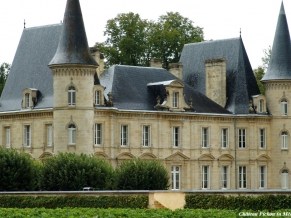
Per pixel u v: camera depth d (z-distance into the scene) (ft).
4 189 431.84
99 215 327.47
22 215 328.70
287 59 543.39
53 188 428.15
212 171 529.45
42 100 490.90
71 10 472.85
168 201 368.48
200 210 339.98
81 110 470.80
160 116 510.17
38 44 510.17
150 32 653.71
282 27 545.03
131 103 501.56
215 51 561.02
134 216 323.16
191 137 522.47
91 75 474.08
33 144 492.13
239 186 536.83
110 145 488.44
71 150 469.98
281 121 542.57
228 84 547.49
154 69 532.73
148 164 437.17
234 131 537.24
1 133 509.76
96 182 428.15
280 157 542.57
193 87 558.56
